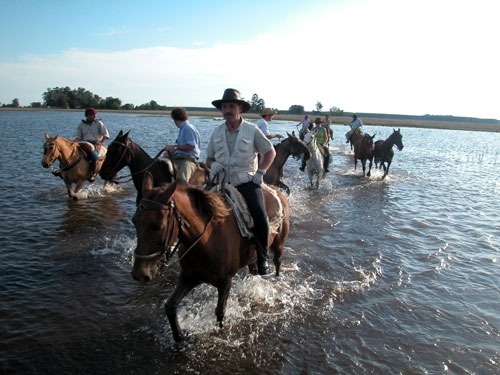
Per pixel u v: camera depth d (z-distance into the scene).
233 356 4.28
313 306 5.39
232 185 4.47
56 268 6.29
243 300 5.49
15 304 5.17
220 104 4.30
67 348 4.32
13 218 8.70
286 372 4.06
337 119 95.00
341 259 7.08
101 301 5.36
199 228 3.78
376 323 5.02
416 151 31.33
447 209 11.14
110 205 10.14
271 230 4.70
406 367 4.18
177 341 4.37
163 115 95.25
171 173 6.72
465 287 6.11
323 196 12.27
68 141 10.30
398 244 7.98
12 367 3.97
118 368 4.03
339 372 4.08
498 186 15.46
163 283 5.96
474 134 70.56
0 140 25.03
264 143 4.40
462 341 4.68
